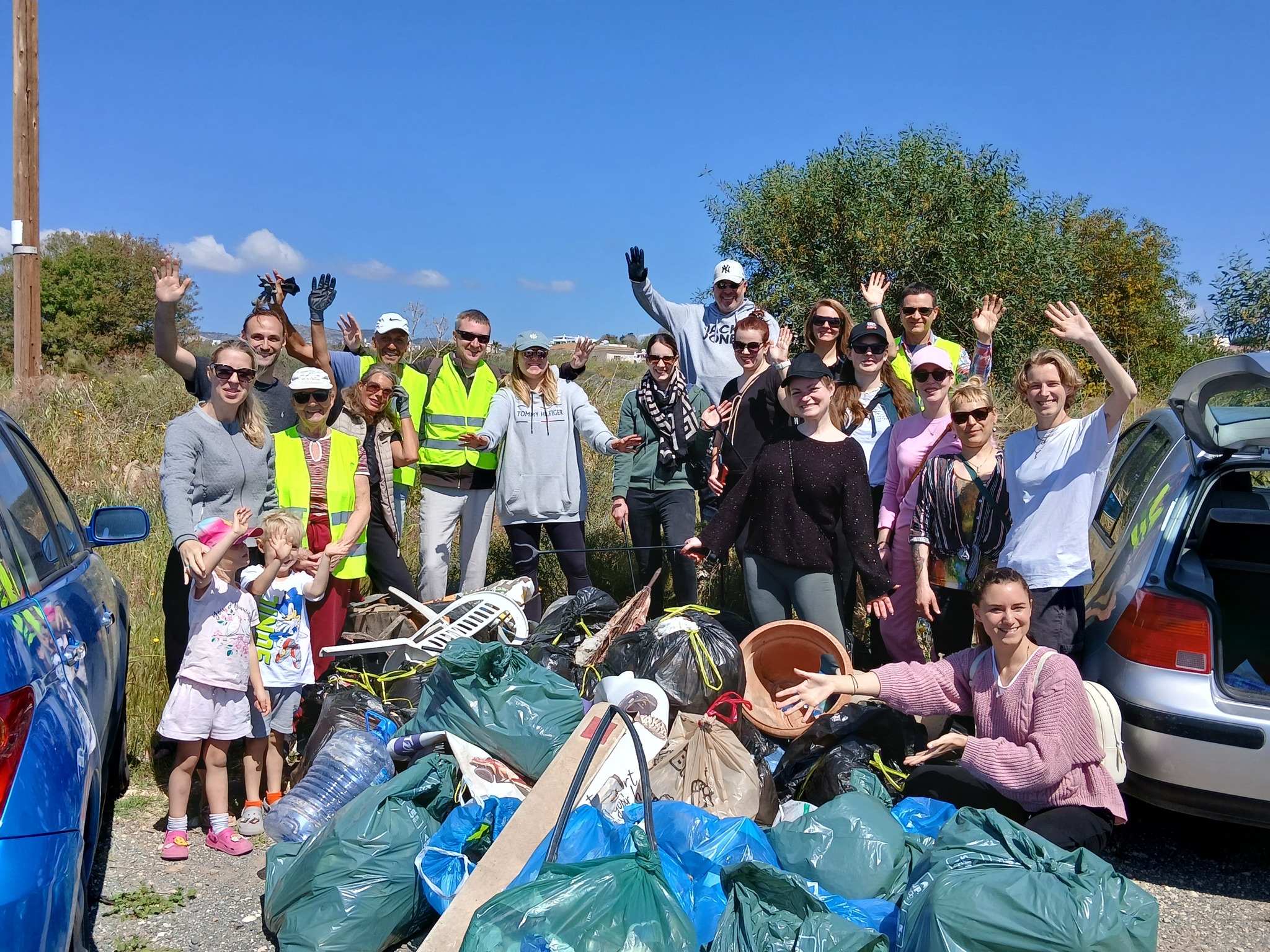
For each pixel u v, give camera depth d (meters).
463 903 3.22
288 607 4.71
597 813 3.46
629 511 6.66
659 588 7.04
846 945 2.89
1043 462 4.67
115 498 9.18
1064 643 4.54
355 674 5.23
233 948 3.55
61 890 2.50
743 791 4.00
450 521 6.66
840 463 5.06
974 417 4.88
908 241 12.85
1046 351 4.68
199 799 4.86
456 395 6.58
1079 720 3.84
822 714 4.82
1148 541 4.55
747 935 2.94
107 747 4.26
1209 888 4.14
